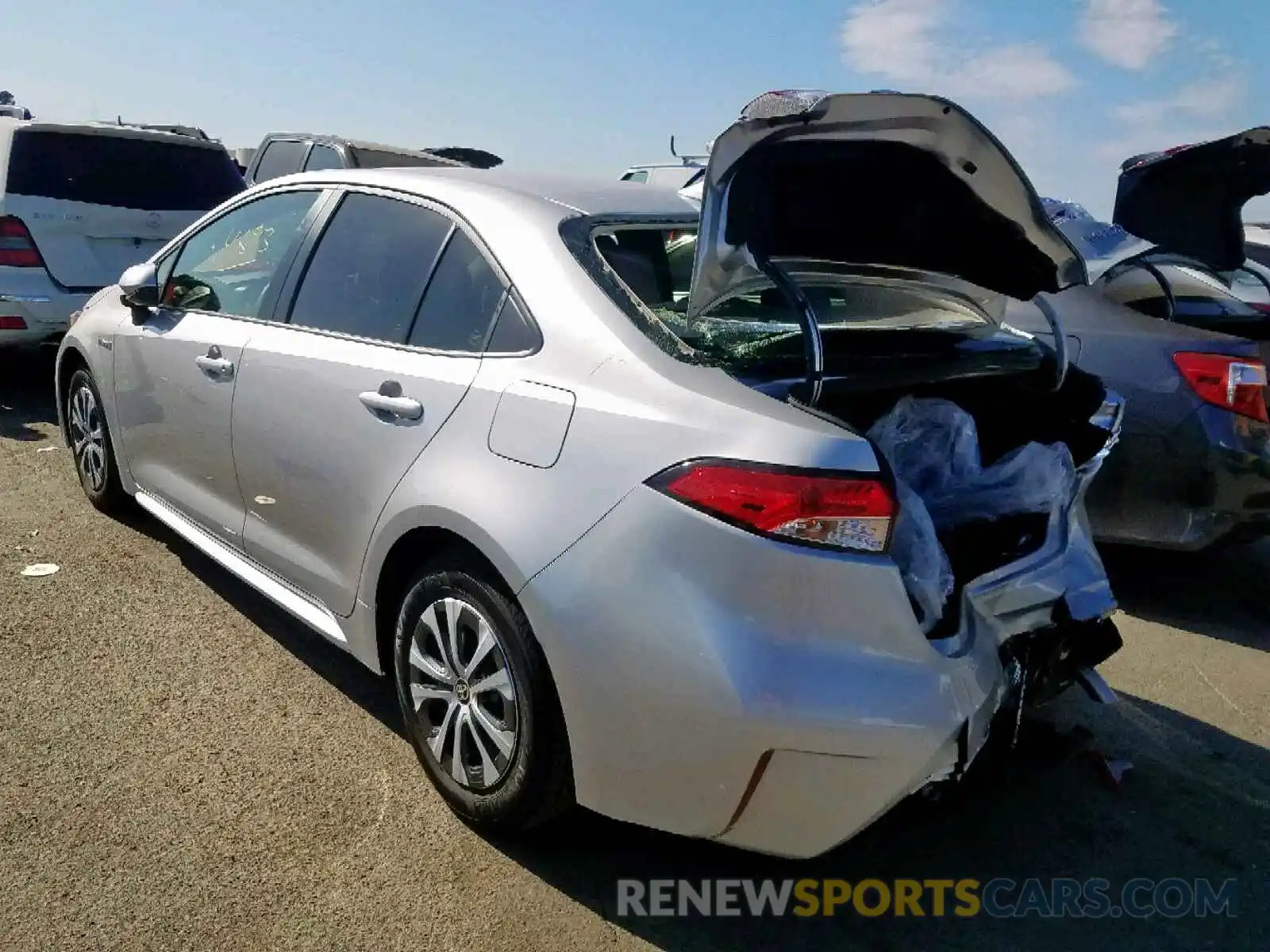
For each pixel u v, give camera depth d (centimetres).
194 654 369
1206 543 448
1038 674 280
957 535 279
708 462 225
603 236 293
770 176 254
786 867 281
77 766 299
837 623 221
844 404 275
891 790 227
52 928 239
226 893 255
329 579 321
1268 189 405
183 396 387
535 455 253
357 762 311
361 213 340
